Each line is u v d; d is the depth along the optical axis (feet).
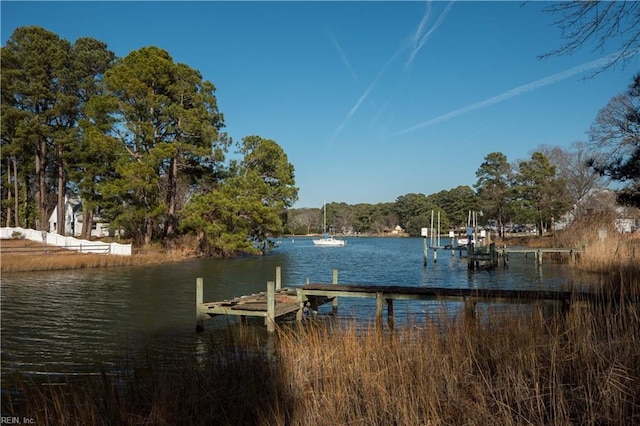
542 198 192.65
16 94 144.56
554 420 15.58
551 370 17.95
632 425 15.42
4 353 33.30
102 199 132.87
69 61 150.30
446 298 38.60
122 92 123.95
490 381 18.11
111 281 77.25
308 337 24.77
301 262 125.49
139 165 117.60
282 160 147.33
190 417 17.08
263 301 44.09
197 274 89.25
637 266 59.62
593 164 58.34
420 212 359.25
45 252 111.75
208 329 41.52
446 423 16.21
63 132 143.84
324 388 19.02
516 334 21.81
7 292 64.59
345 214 416.46
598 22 19.17
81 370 28.84
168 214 135.33
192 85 134.31
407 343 21.98
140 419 17.06
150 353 31.73
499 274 92.07
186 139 132.77
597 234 109.60
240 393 19.06
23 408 19.74
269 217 129.70
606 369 17.95
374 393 18.30
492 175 228.63
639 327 21.42
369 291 42.04
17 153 145.28
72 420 17.29
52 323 44.09
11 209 194.08
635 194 55.06
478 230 227.20
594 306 26.63
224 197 123.03
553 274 86.22
